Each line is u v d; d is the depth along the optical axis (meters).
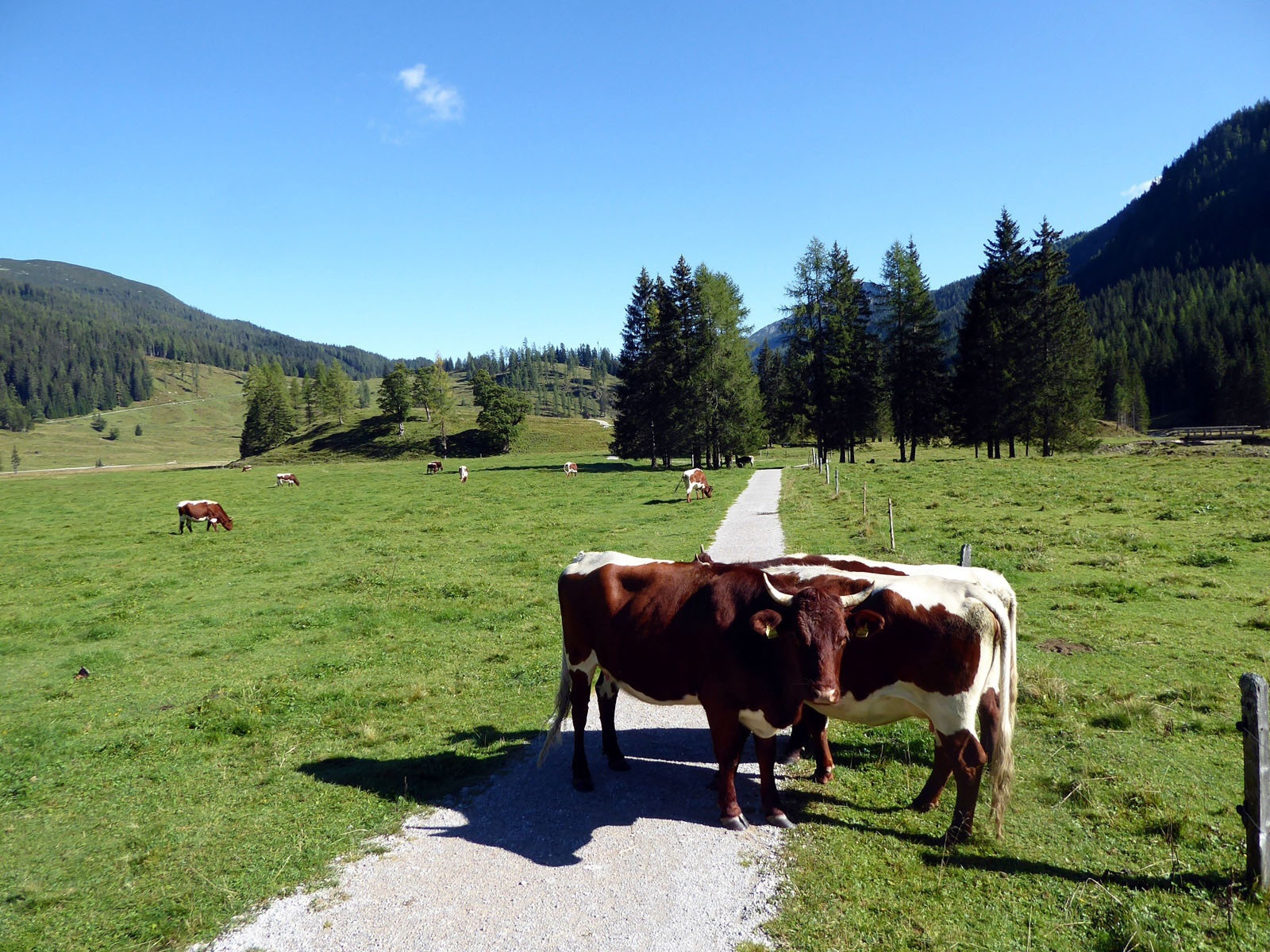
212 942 5.18
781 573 6.82
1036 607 12.84
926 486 32.38
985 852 5.79
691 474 35.44
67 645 14.30
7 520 37.44
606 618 7.17
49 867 6.30
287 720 9.79
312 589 18.42
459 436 113.25
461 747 8.56
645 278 67.25
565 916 5.21
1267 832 4.98
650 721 9.23
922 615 6.13
